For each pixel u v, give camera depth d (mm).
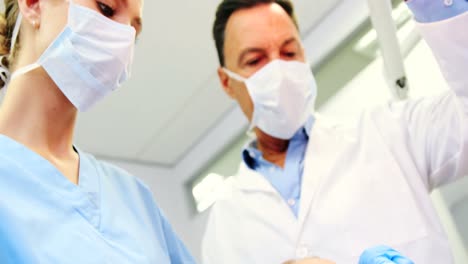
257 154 1596
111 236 875
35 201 818
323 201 1354
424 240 1220
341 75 2457
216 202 1592
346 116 2354
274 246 1353
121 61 954
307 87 1496
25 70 890
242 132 2814
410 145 1357
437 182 1349
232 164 2932
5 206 781
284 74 1452
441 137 1283
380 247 859
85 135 2719
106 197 948
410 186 1298
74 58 915
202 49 2410
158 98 2615
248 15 1528
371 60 2369
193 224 3008
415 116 1377
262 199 1465
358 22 2336
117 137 2809
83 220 854
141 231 952
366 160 1374
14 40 929
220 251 1467
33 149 888
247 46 1500
